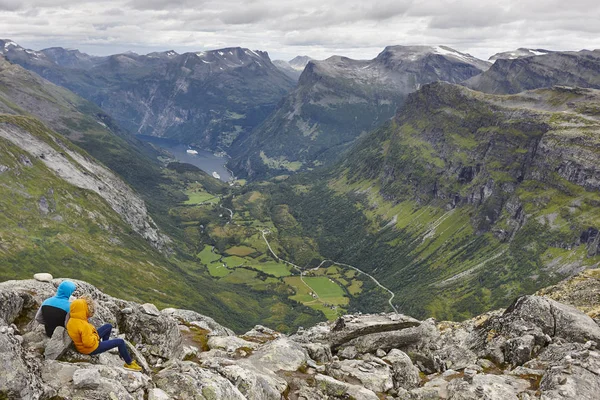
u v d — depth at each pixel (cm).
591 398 2242
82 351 1683
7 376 1309
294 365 2808
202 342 3291
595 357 2622
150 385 1784
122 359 1923
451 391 2541
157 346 2414
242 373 2161
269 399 2194
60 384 1491
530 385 2552
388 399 2561
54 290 2205
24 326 1823
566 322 3172
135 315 2477
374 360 3072
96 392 1484
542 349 3042
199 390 1830
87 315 1716
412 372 2939
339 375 2764
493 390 2419
